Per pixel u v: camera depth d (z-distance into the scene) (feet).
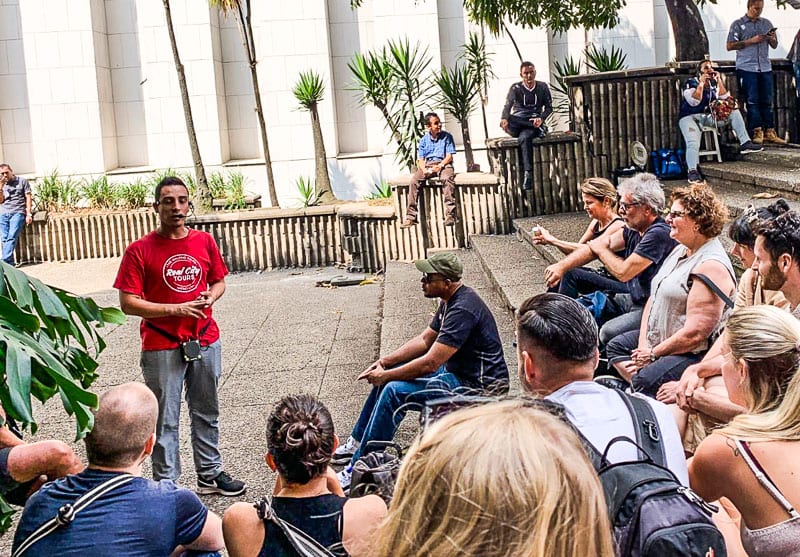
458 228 41.24
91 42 61.16
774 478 8.77
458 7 62.64
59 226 53.52
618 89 39.32
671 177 37.70
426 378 17.19
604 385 9.27
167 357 17.42
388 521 4.54
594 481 4.39
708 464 9.08
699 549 7.24
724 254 14.85
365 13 63.82
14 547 10.43
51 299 13.04
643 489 7.60
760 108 38.09
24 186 50.70
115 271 50.16
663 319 15.25
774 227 12.25
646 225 17.87
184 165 62.95
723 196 31.27
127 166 64.13
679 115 35.68
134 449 10.76
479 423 4.49
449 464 4.36
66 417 24.39
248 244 46.37
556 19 41.39
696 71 39.01
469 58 55.52
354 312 34.12
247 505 10.09
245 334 31.53
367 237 43.01
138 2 62.54
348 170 63.26
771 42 37.76
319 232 46.26
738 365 9.39
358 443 18.45
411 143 48.60
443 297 17.24
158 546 10.45
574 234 33.99
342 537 10.02
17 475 12.10
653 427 8.63
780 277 12.24
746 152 35.91
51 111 61.52
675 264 15.42
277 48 62.75
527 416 4.54
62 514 10.23
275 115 63.31
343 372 26.18
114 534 10.24
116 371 28.45
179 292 17.49
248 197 52.29
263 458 20.04
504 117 40.32
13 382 11.31
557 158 40.01
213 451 18.35
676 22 40.50
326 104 62.75
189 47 62.13
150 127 63.00
